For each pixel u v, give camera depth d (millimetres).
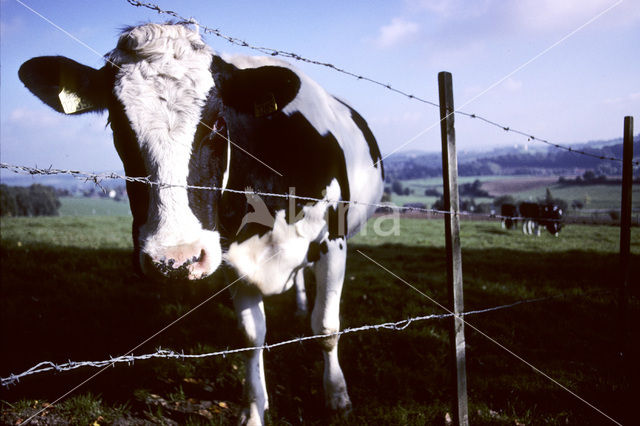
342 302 5840
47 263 7012
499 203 50906
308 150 3088
